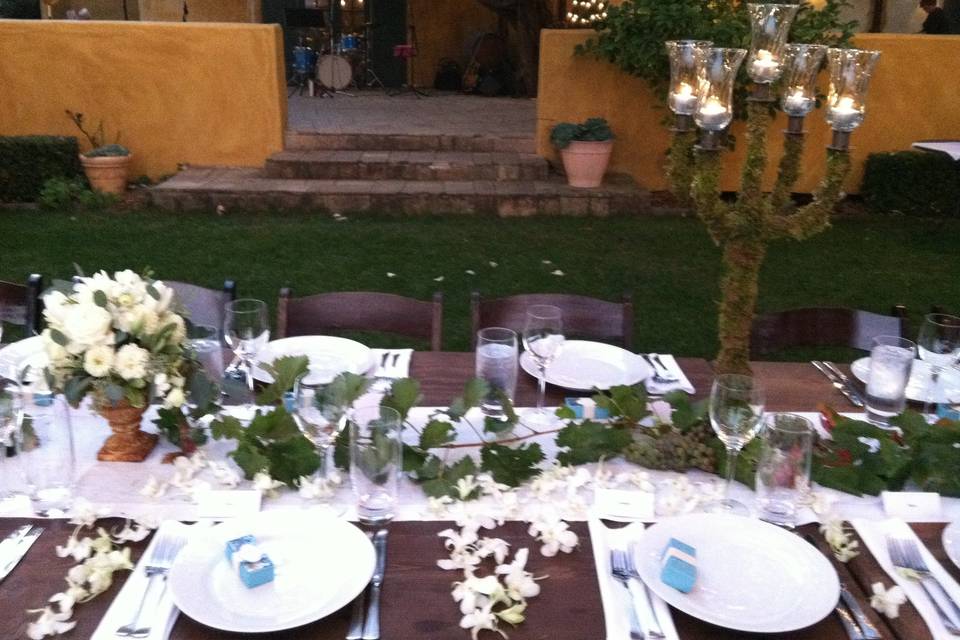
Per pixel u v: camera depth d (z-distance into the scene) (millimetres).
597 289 5320
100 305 1650
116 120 7777
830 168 1651
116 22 7531
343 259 5750
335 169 7508
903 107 7641
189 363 1761
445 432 1686
